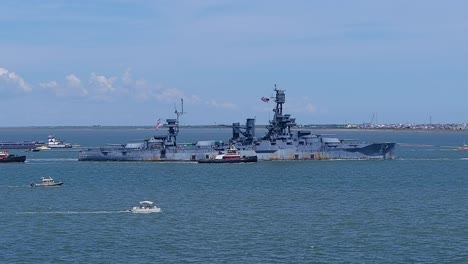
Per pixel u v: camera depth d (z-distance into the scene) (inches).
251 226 5319.9
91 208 6314.0
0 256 4394.7
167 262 4234.7
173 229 5206.7
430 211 6013.8
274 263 4202.8
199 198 7032.5
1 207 6417.3
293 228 5231.3
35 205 6550.2
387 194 7293.3
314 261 4249.5
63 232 5118.1
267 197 7086.6
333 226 5305.1
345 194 7308.1
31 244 4724.4
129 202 6727.4
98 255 4414.4
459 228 5191.9
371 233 5027.1
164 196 7209.6
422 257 4333.2
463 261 4234.7
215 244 4697.3
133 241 4800.7
